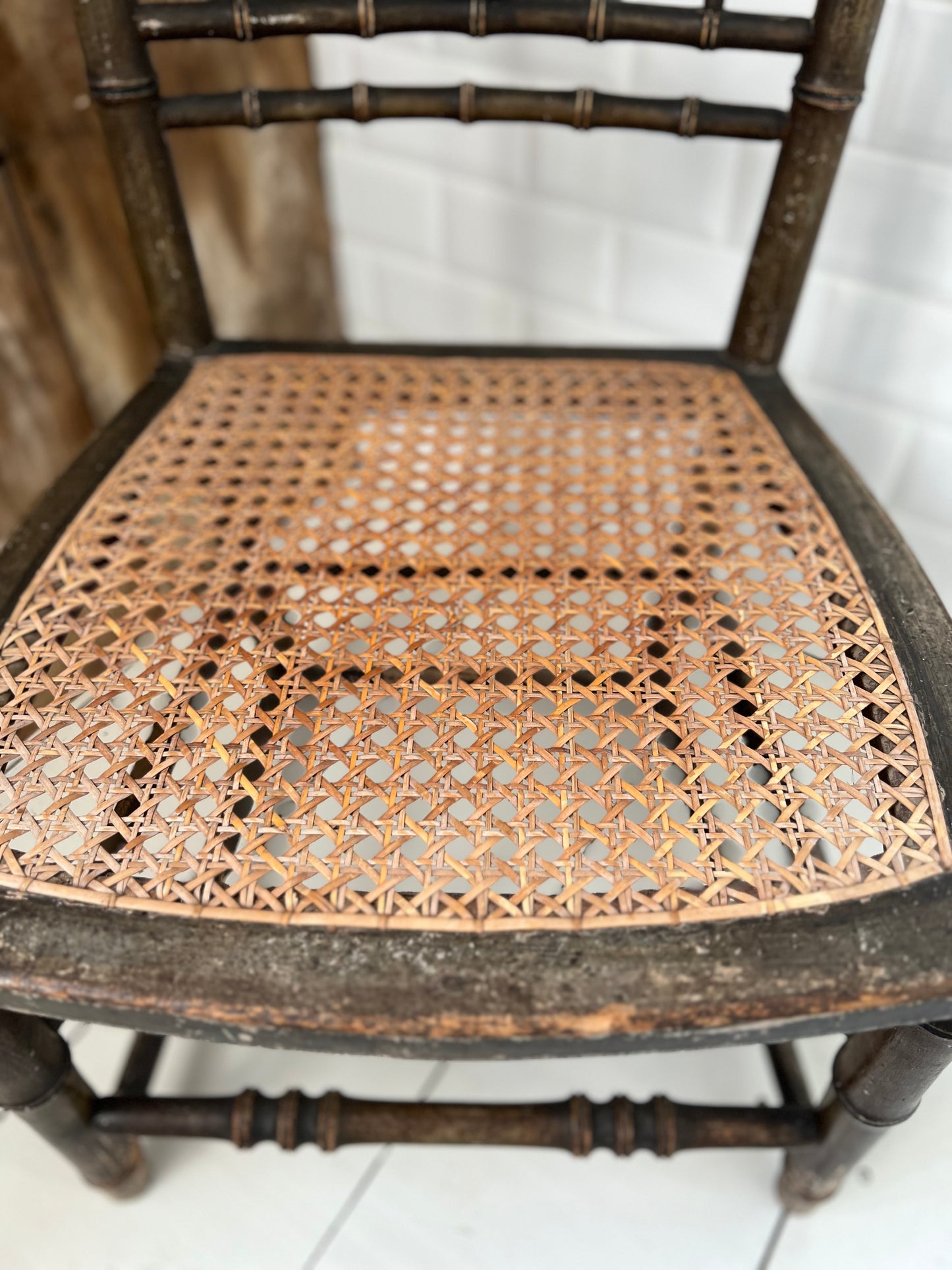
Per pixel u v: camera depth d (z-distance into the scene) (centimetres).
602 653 40
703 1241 57
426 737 38
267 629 42
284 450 50
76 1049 65
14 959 33
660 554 45
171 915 34
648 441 50
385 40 67
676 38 46
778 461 49
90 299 64
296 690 39
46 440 66
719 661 40
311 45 71
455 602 43
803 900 34
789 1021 32
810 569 44
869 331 63
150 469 49
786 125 47
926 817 35
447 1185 59
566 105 48
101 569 45
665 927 33
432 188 73
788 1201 56
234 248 72
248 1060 64
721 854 36
